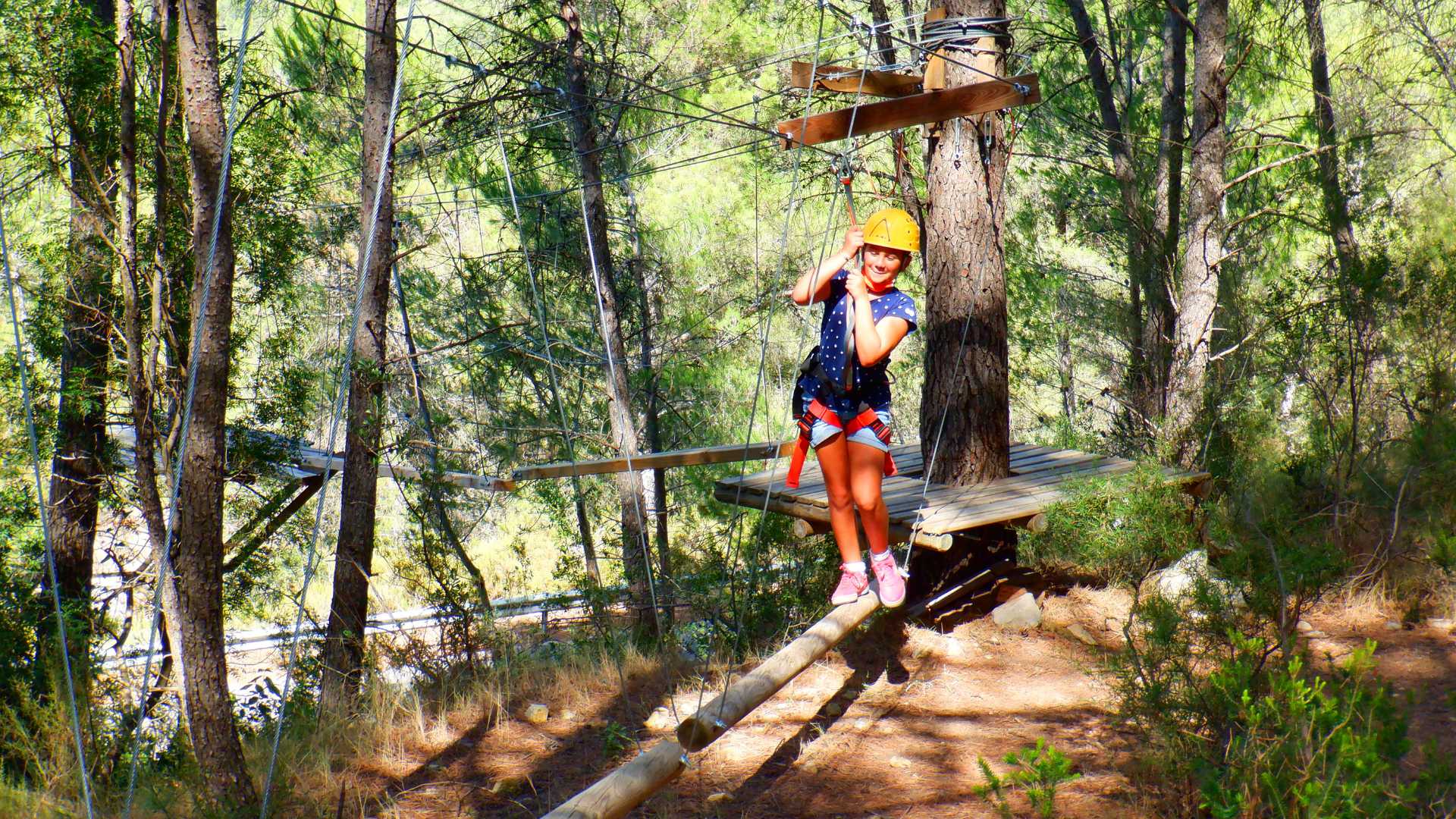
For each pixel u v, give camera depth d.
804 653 3.95
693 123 12.43
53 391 8.46
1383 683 3.64
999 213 6.63
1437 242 6.93
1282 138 10.96
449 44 11.48
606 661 5.70
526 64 9.72
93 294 8.17
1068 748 4.39
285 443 9.76
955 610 5.96
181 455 3.21
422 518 7.84
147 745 6.07
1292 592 4.30
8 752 5.45
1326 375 7.78
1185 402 9.29
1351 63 11.39
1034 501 5.98
